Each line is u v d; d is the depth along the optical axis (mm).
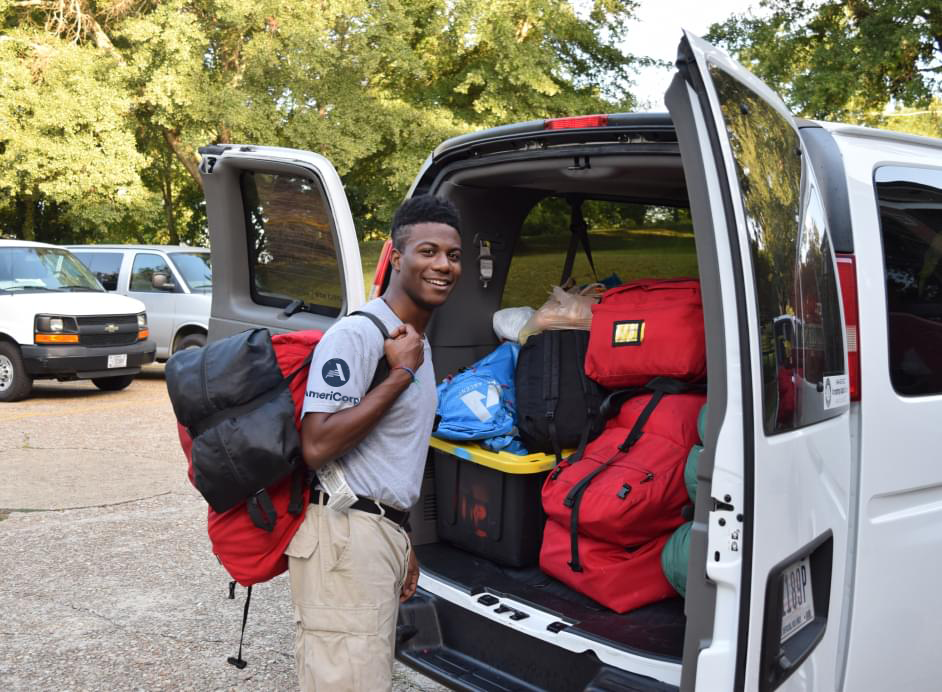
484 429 3391
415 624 3125
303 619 2266
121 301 11664
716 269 2023
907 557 2625
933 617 2717
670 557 2889
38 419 9727
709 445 2049
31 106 18609
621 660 2646
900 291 2756
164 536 5703
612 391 3363
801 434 2178
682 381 3184
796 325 2182
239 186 4797
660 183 3510
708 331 2045
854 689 2490
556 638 2801
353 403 2166
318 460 2146
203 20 19234
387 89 21328
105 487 6867
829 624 2322
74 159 18562
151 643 4133
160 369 14773
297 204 4508
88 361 11016
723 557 2020
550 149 3041
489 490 3422
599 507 2955
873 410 2549
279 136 19016
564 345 3418
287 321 4531
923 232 2934
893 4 17922
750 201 2057
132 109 19672
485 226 3857
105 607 4547
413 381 2293
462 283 3887
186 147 18703
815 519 2240
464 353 3951
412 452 2309
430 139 19250
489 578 3283
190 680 3785
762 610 2033
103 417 9922
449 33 20234
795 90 18594
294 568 2264
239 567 2281
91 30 20828
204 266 13406
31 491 6707
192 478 2205
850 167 2732
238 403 2160
